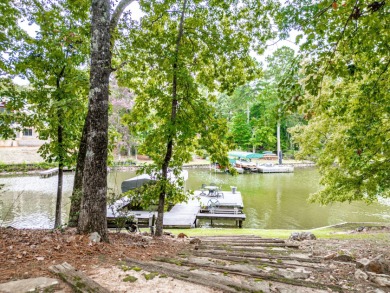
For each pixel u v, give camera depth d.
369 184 8.37
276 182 27.67
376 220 14.82
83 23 7.56
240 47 7.16
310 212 16.47
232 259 4.37
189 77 6.84
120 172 31.81
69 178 28.42
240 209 16.47
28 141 40.38
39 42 7.43
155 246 5.28
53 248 3.74
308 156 12.29
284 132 51.03
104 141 4.69
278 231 11.27
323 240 7.75
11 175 29.12
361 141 7.20
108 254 3.81
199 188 23.92
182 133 7.03
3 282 2.60
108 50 4.76
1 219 13.88
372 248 6.28
